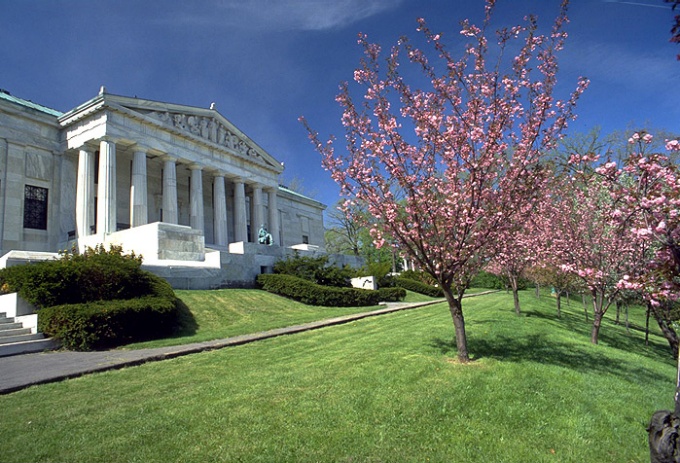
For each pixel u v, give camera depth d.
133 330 11.44
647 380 8.87
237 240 40.38
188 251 21.98
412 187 7.95
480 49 8.00
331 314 17.42
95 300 12.49
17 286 12.08
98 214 27.66
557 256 14.73
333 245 66.62
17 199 27.66
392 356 8.75
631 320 28.77
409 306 21.36
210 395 6.40
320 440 4.93
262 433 5.07
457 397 6.34
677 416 3.70
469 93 8.03
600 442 5.35
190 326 13.52
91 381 7.28
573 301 37.03
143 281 14.12
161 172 37.28
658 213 5.70
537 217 14.30
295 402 6.05
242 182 41.50
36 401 6.20
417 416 5.68
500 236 8.80
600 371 8.84
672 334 11.62
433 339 10.82
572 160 8.19
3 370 8.16
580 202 13.40
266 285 21.70
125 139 29.67
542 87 8.04
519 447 5.05
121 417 5.51
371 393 6.41
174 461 4.42
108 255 14.55
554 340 11.98
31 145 28.78
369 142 8.22
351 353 9.26
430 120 7.93
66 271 12.12
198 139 35.44
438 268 8.64
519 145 8.22
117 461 4.41
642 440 5.53
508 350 9.93
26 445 4.71
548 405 6.34
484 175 7.84
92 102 28.55
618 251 12.27
